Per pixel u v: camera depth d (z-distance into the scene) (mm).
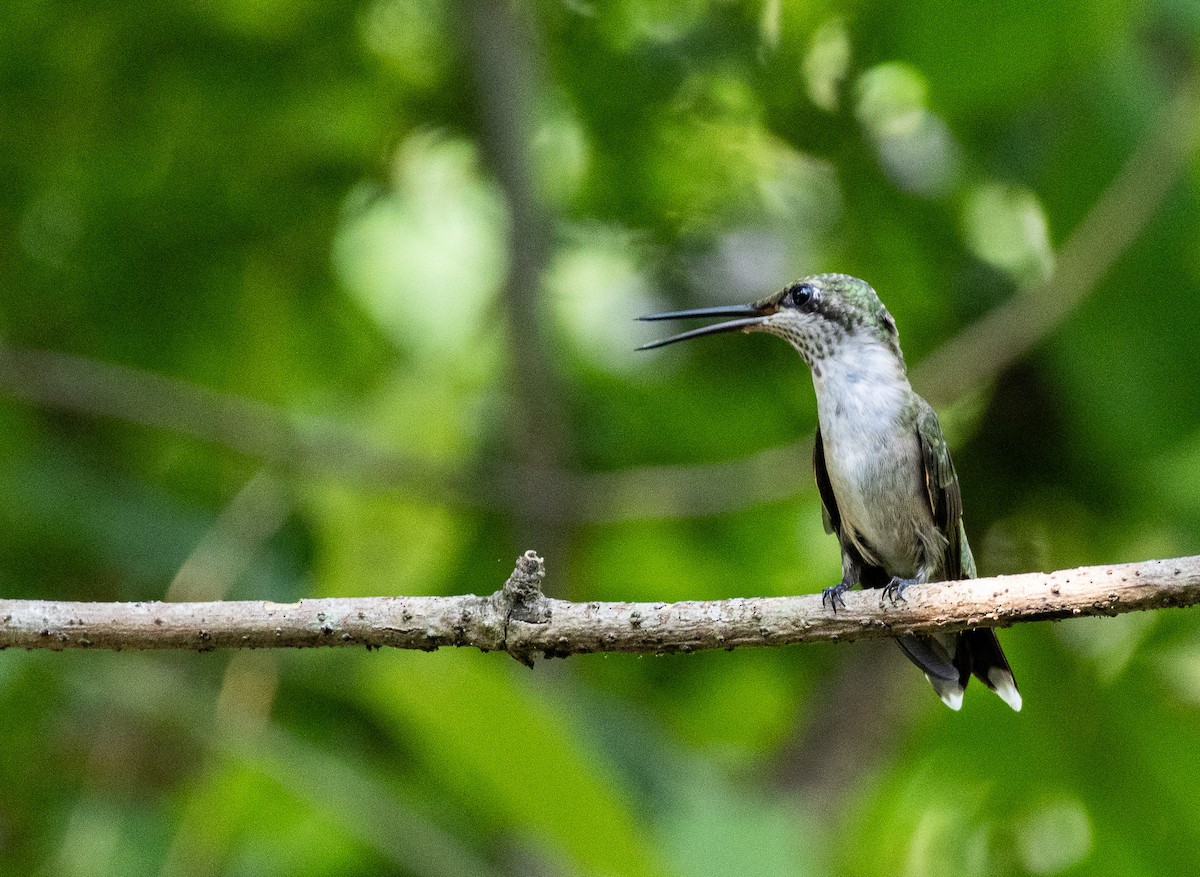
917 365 11703
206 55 11766
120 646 5941
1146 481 9922
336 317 12211
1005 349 9922
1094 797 10484
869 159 11555
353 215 12375
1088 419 9883
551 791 6922
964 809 10852
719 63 11492
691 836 7137
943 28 8609
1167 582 5992
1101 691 10523
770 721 11820
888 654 10836
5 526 10438
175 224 11836
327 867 9617
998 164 11250
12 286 11852
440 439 11391
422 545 10805
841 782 10367
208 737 7914
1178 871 10258
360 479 10742
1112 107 9625
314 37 11852
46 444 11102
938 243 11703
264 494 10812
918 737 10734
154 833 9398
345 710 10055
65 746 9844
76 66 11633
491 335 12078
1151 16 9008
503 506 10812
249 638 5949
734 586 11906
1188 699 10445
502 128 10922
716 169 11773
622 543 12023
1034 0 8492
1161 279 9742
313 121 11992
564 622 6020
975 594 6148
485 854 9336
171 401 10836
